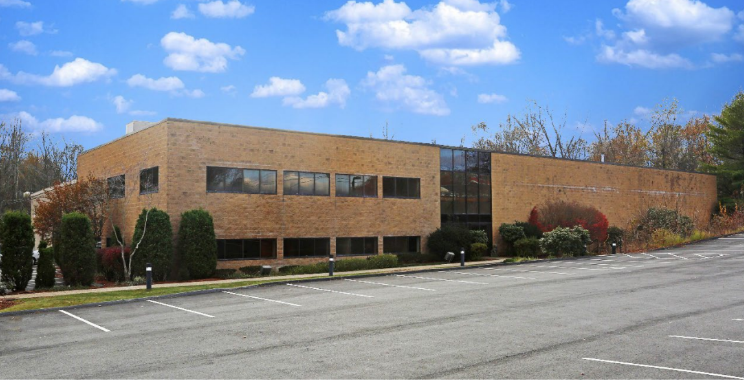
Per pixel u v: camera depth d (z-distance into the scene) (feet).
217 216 91.66
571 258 110.32
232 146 93.97
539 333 40.32
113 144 107.34
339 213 105.19
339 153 106.11
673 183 170.40
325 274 89.66
